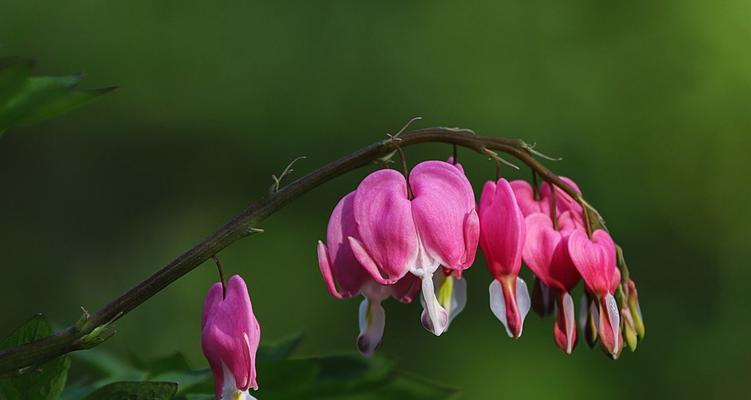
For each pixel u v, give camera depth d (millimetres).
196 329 12828
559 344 3055
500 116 14453
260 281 13500
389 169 2898
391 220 2830
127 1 14664
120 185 13914
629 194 14484
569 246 3000
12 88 2607
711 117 14773
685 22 14984
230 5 14773
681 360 13844
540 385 12914
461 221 2871
